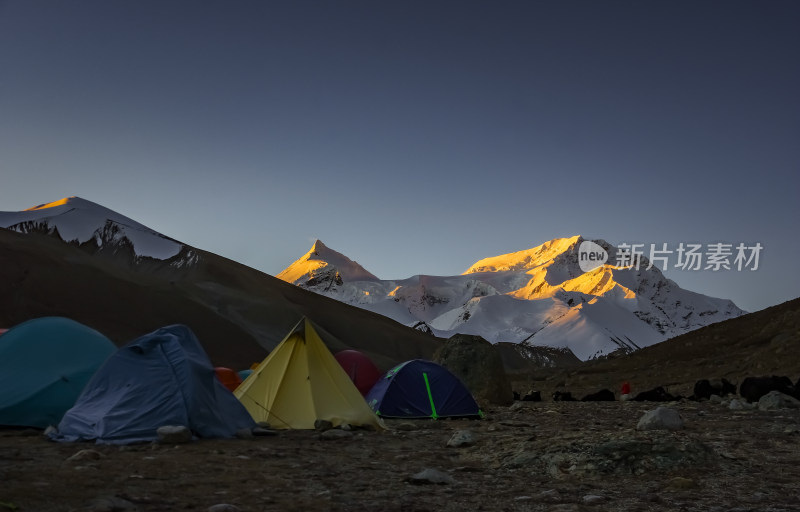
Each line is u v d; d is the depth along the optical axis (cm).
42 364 1493
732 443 1171
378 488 838
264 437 1322
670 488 827
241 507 711
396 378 1892
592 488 835
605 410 2061
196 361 1334
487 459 1061
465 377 2555
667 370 4250
